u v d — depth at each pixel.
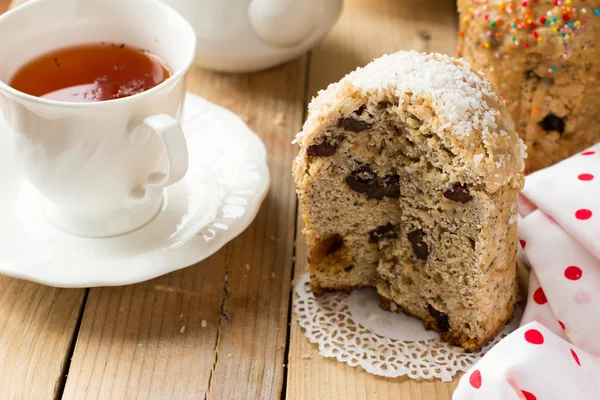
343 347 0.57
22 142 0.56
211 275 0.59
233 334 0.57
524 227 0.59
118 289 0.58
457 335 0.57
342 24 0.74
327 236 0.58
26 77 0.58
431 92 0.54
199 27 0.65
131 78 0.59
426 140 0.54
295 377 0.56
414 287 0.57
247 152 0.62
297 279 0.59
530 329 0.54
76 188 0.56
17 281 0.58
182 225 0.59
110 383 0.55
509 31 0.61
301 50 0.69
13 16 0.57
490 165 0.53
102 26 0.60
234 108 0.67
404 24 0.74
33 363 0.55
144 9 0.59
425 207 0.56
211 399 0.55
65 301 0.57
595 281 0.56
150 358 0.56
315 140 0.55
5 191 0.59
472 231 0.54
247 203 0.60
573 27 0.60
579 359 0.54
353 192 0.57
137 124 0.55
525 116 0.63
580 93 0.62
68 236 0.58
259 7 0.64
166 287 0.58
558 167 0.60
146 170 0.57
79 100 0.57
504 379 0.52
